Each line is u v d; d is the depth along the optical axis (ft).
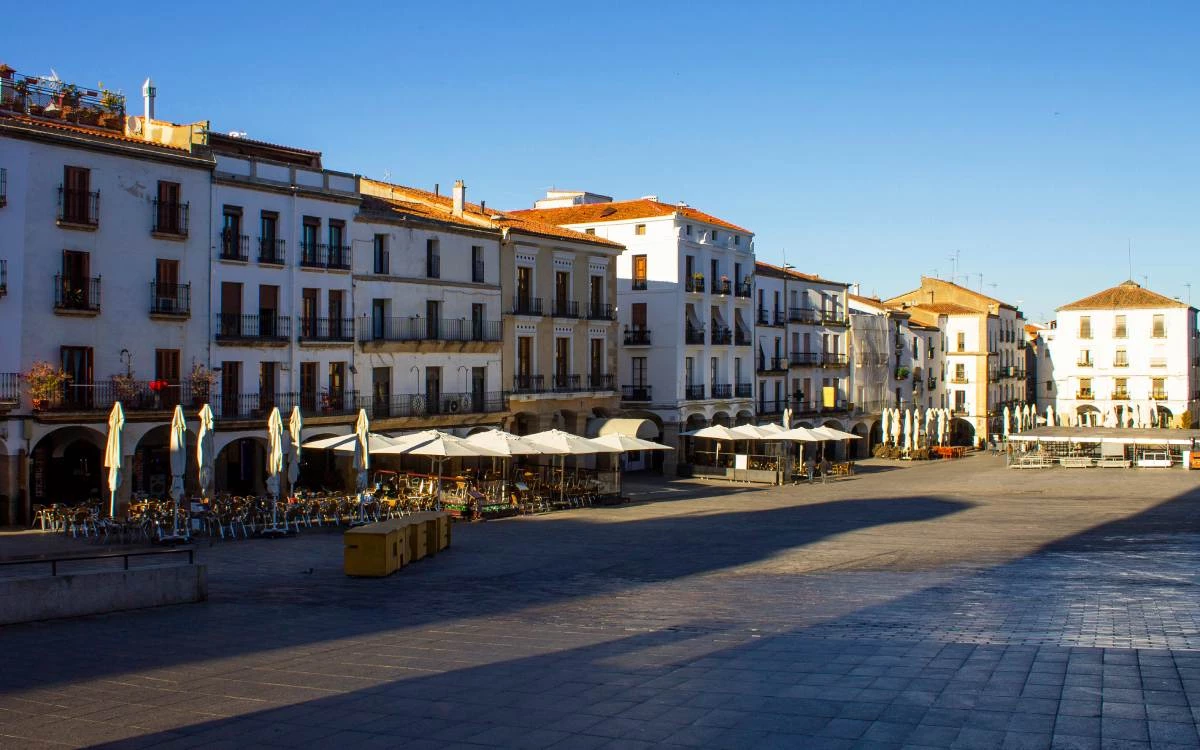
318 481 165.17
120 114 160.04
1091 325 363.97
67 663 59.16
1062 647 53.52
